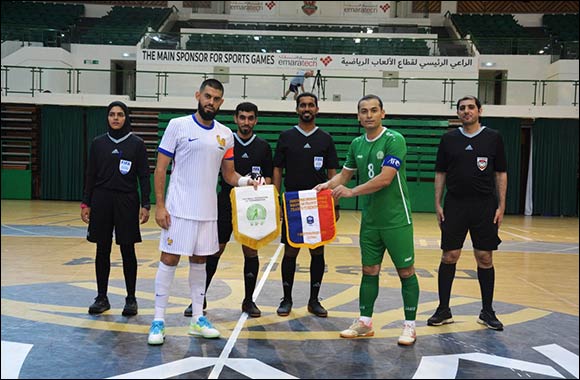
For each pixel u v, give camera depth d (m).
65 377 2.84
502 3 22.31
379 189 3.54
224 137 3.68
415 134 15.32
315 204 3.78
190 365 3.05
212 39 16.70
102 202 4.04
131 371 2.94
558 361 3.22
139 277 5.43
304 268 6.17
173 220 3.54
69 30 17.16
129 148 4.07
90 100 15.19
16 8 20.45
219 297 4.73
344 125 15.29
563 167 15.34
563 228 11.66
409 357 3.26
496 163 3.96
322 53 16.48
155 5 22.38
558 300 4.78
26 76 15.57
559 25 20.39
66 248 7.04
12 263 5.96
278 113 15.52
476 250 3.97
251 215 3.71
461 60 16.08
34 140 15.72
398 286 5.25
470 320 4.11
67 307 4.24
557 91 15.61
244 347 3.40
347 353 3.32
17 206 13.37
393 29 19.12
